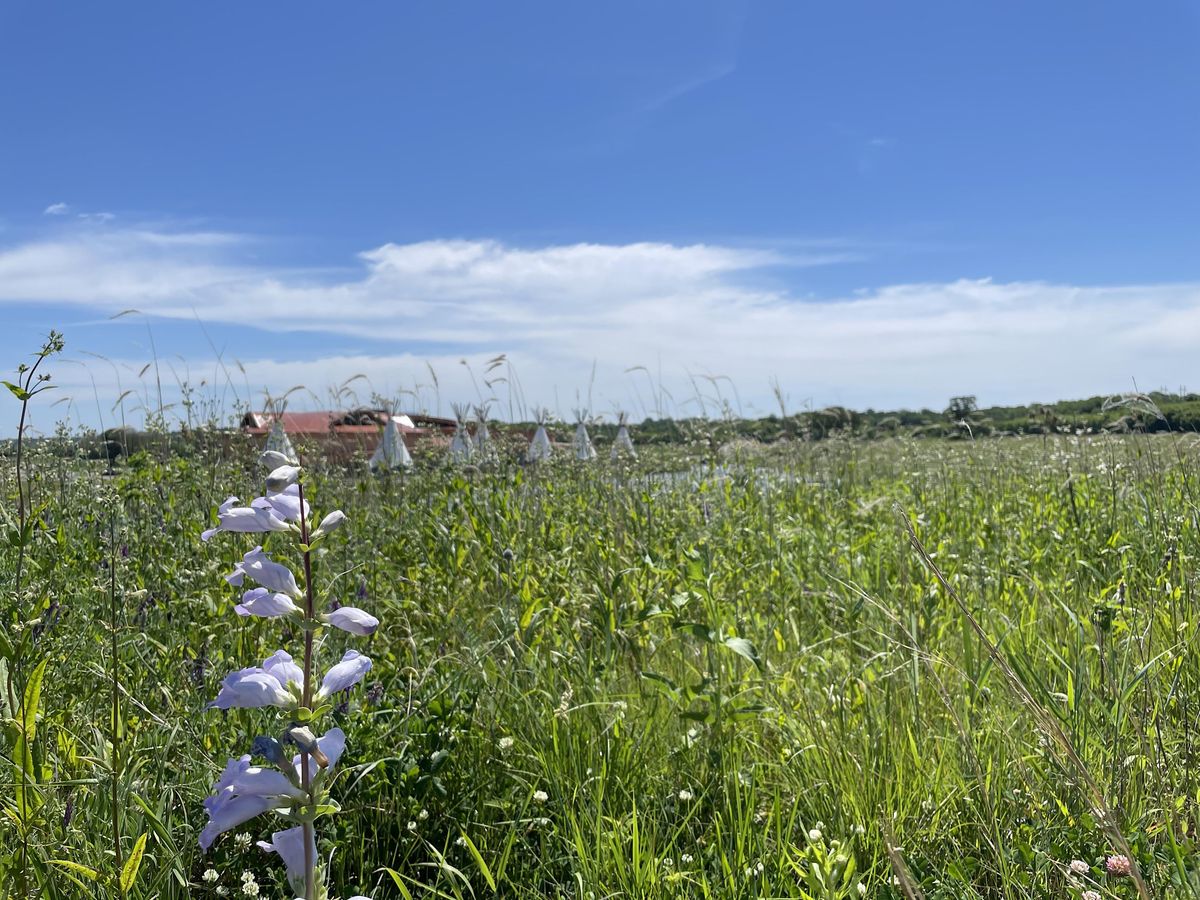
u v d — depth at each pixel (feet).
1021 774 10.53
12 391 10.51
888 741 11.96
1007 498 28.02
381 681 12.85
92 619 13.69
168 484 22.35
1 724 8.13
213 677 12.41
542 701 13.44
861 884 9.05
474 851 9.32
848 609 16.78
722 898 9.29
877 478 37.09
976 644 14.92
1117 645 13.80
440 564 19.86
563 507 26.04
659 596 17.16
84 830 9.22
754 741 12.92
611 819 10.37
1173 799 10.01
